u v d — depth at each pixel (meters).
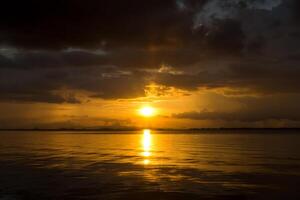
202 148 85.94
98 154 65.38
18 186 29.09
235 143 115.31
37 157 57.72
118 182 31.06
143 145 103.50
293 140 138.62
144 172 37.69
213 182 31.00
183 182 31.05
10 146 95.75
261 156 59.97
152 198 24.64
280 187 28.72
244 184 30.17
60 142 125.00
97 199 24.34
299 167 42.75
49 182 31.03
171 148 86.75
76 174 36.22
